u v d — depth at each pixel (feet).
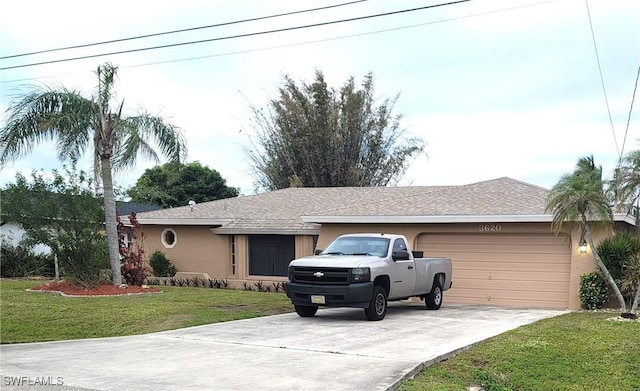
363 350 31.99
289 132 141.59
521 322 43.06
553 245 55.62
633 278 47.67
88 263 58.49
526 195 62.18
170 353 31.78
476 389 25.84
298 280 44.88
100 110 58.54
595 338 33.99
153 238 83.76
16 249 85.25
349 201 77.66
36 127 57.52
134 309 47.24
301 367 28.04
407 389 24.89
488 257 58.59
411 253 49.57
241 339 35.86
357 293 42.50
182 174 149.38
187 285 78.38
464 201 63.10
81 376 26.58
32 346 34.94
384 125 145.48
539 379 26.86
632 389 25.64
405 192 77.30
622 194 43.68
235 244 77.92
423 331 38.58
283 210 79.77
